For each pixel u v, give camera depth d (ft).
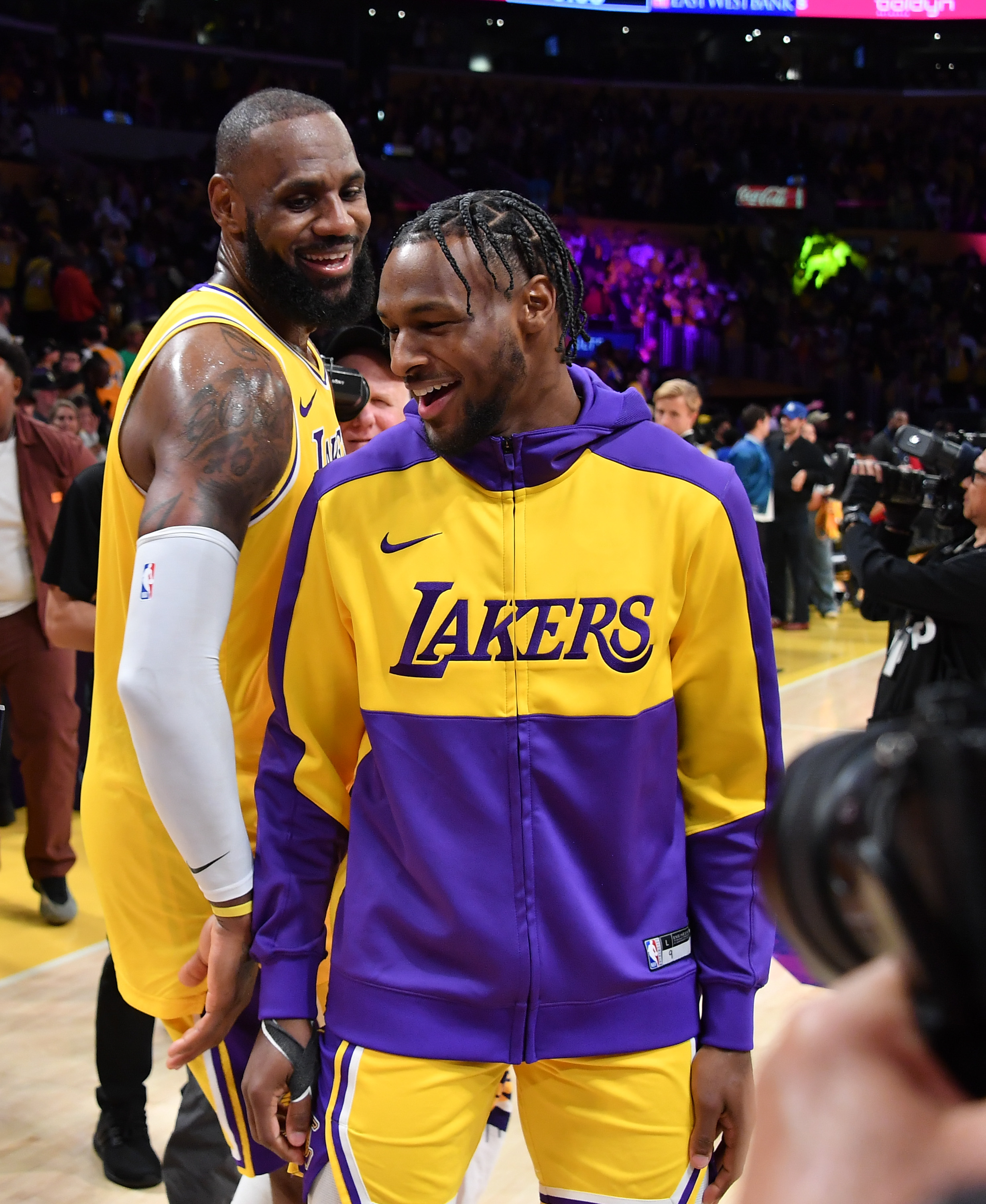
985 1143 1.58
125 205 48.21
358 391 6.50
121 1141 7.79
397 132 59.77
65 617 9.23
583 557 4.30
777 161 65.67
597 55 70.03
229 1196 6.77
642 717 4.30
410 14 64.03
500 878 4.23
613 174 62.95
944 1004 1.63
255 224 5.11
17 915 12.06
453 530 4.35
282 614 4.61
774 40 71.77
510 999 4.23
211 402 4.58
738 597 4.41
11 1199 7.50
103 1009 7.69
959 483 9.70
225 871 4.52
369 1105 4.27
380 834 4.43
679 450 4.45
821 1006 1.80
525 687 4.26
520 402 4.37
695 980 4.53
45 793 11.59
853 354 58.59
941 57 72.23
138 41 55.62
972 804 1.63
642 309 57.06
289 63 59.52
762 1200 1.72
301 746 4.60
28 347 30.66
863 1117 1.67
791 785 1.86
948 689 1.80
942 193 66.64
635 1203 4.32
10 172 46.42
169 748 4.33
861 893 1.74
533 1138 4.56
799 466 28.25
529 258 4.23
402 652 4.33
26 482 11.18
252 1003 5.09
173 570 4.33
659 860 4.43
